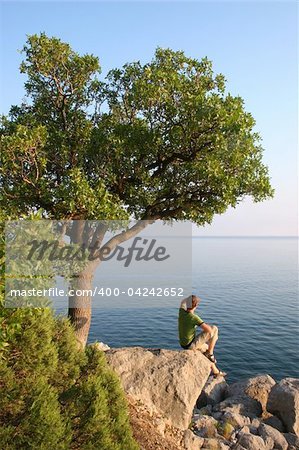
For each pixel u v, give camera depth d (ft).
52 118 51.88
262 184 46.96
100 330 157.99
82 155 48.16
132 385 41.55
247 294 276.41
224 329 171.32
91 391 26.96
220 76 50.93
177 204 49.75
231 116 43.55
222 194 45.42
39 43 46.85
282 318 194.49
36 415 22.63
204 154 47.52
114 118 51.39
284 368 124.77
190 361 44.75
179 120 46.88
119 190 49.39
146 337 150.00
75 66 48.80
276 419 50.11
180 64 51.01
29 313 25.08
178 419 41.01
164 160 49.16
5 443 21.49
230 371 121.70
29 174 45.21
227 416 47.91
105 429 26.13
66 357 31.30
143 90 45.52
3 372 24.73
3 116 49.49
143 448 33.17
